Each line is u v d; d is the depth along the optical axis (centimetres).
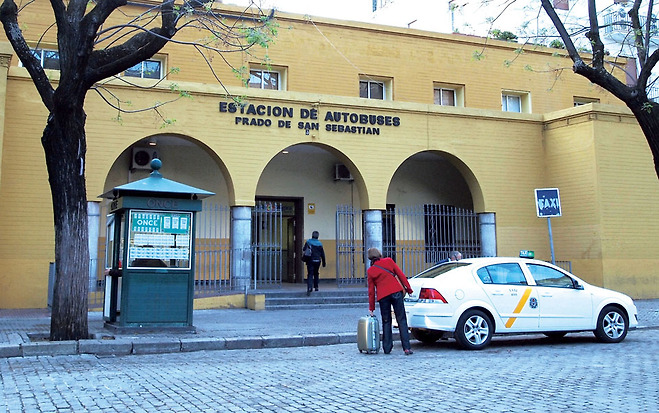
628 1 1526
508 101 2267
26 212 1466
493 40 2212
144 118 1584
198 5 1166
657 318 1398
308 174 2088
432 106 1862
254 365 849
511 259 1060
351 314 1430
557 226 1927
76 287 985
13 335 1009
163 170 1884
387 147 1802
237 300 1570
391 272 962
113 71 997
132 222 1088
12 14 987
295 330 1148
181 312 1100
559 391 660
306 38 2002
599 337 1077
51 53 1783
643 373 772
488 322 1002
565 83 2302
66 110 967
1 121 1416
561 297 1050
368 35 2075
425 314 975
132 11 1812
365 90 2088
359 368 816
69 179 988
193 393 652
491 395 639
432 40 2155
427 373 773
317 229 2077
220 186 1947
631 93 1106
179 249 1112
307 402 610
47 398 624
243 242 1636
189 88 1620
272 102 1700
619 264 1802
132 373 775
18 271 1451
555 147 1947
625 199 1838
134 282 1077
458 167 1917
